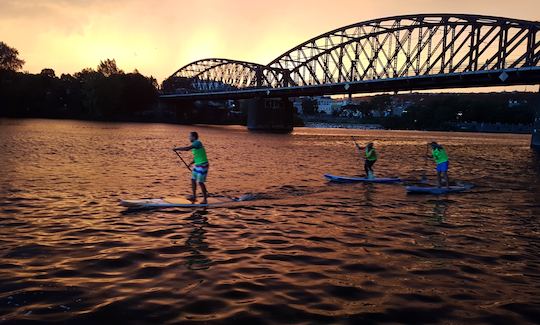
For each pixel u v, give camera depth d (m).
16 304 5.30
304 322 4.95
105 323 4.82
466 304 5.64
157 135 65.19
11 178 16.98
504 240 9.27
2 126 74.69
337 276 6.62
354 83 80.81
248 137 75.00
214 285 6.09
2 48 138.88
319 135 106.56
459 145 72.62
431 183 19.22
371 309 5.38
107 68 155.38
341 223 10.49
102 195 13.84
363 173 23.09
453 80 67.88
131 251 7.70
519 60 60.28
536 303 5.73
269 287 6.07
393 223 10.65
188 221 10.30
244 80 128.62
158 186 16.20
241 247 8.15
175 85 165.75
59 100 147.75
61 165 22.33
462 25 69.00
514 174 25.31
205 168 12.46
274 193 15.02
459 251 8.27
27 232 8.89
